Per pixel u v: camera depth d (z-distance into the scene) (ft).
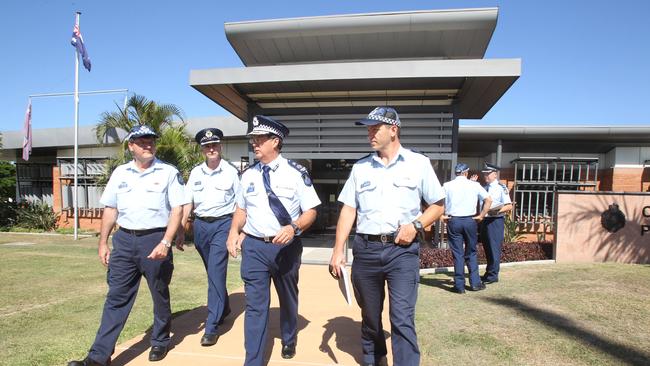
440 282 21.93
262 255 11.11
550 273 22.58
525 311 15.83
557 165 39.93
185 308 16.96
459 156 43.37
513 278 21.85
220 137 14.58
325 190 47.37
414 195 9.93
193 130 48.83
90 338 13.52
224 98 30.53
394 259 9.73
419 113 29.32
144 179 11.43
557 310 15.84
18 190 65.16
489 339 13.05
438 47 30.66
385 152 10.12
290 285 11.61
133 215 11.27
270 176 11.44
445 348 12.39
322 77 25.54
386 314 15.79
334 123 29.86
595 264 25.31
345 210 10.52
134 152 11.48
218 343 13.05
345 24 29.37
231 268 25.77
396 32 29.50
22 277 22.99
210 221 14.25
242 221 12.16
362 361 11.48
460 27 28.43
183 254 32.50
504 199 20.97
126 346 12.78
